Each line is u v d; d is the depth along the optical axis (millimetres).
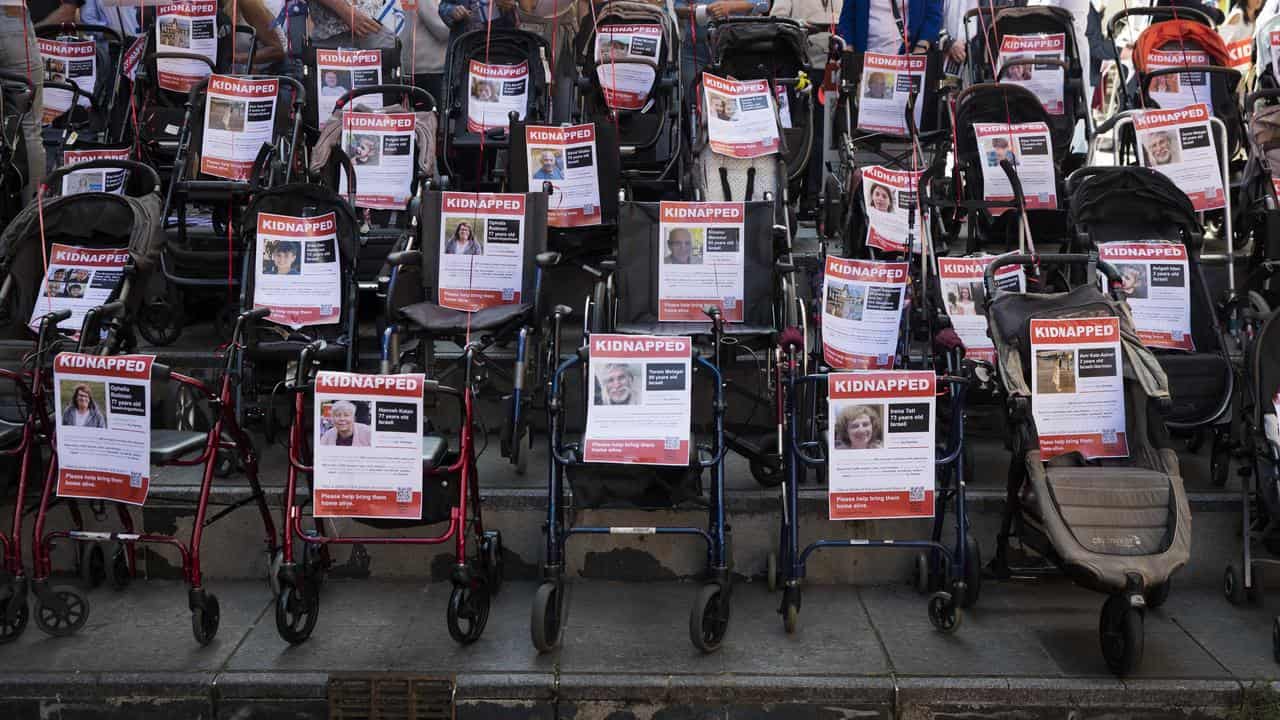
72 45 8289
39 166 7512
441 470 4555
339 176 7125
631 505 4754
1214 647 4691
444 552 5352
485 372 5848
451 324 5723
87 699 4441
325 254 5965
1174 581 5359
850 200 6691
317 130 7879
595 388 4629
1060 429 4809
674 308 5883
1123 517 4520
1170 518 4512
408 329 5789
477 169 7457
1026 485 4746
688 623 4918
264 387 5820
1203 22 8062
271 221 5938
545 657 4586
